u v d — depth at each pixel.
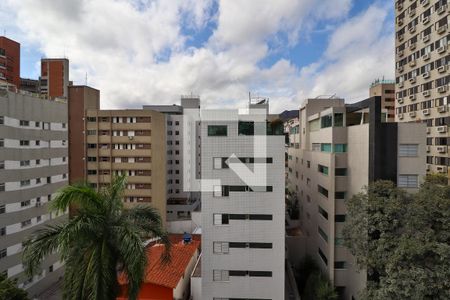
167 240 12.02
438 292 15.03
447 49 38.56
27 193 28.19
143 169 47.06
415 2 45.28
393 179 22.05
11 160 26.50
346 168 25.66
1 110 25.53
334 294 23.61
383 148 22.03
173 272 25.69
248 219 24.25
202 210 24.48
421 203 16.98
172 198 63.06
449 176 35.84
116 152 47.12
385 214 17.59
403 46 48.66
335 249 25.83
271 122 24.20
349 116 27.62
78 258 10.48
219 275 24.53
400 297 15.09
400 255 15.42
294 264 34.47
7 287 15.40
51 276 30.53
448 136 38.47
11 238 26.34
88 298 9.80
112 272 10.54
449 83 38.41
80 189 10.50
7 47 69.19
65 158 33.69
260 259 24.19
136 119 47.09
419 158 21.91
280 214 24.08
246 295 24.33
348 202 20.06
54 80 72.25
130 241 9.88
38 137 29.69
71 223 9.89
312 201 32.50
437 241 16.08
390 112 80.81
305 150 36.34
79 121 46.72
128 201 47.47
